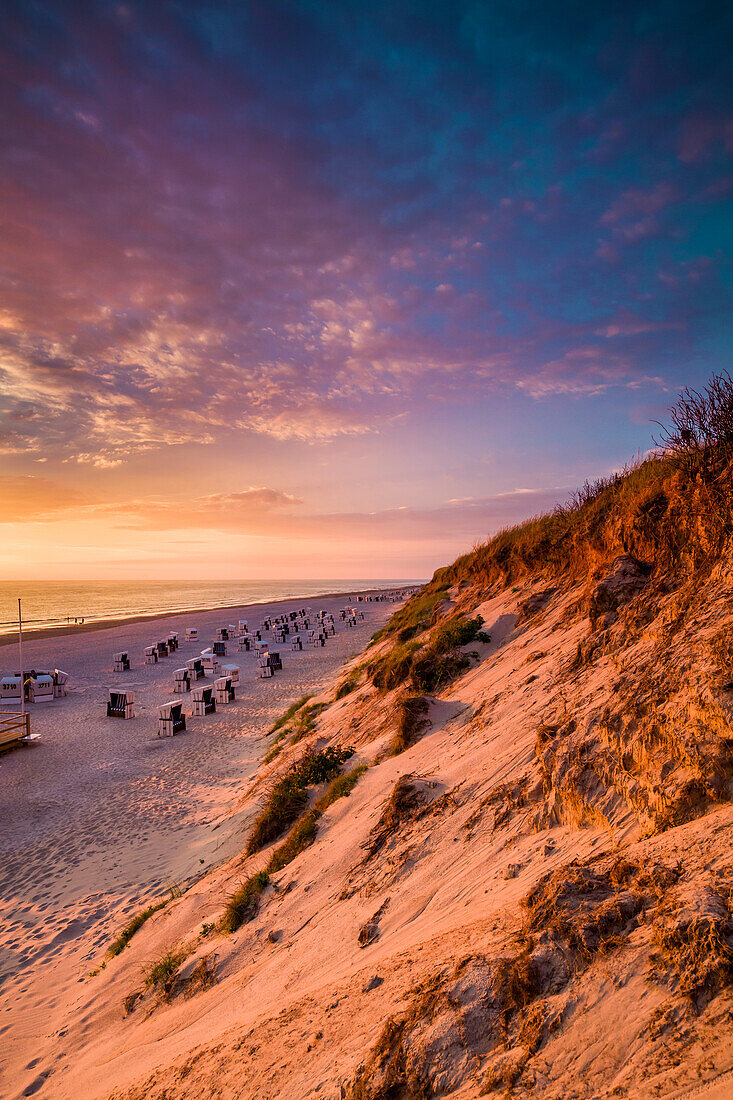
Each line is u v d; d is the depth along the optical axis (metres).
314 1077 2.72
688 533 5.62
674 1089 1.58
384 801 6.64
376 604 94.00
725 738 2.95
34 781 15.88
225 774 15.66
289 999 4.01
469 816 4.93
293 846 7.45
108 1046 5.51
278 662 34.66
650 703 3.65
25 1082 5.42
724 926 1.97
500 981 2.38
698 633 3.98
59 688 27.91
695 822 2.77
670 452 6.16
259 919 6.13
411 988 2.84
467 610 14.75
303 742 13.96
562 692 5.72
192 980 5.79
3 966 7.89
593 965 2.20
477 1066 2.13
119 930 8.37
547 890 2.80
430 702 8.78
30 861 11.19
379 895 4.78
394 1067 2.34
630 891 2.49
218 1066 3.53
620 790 3.48
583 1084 1.79
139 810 13.37
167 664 38.69
